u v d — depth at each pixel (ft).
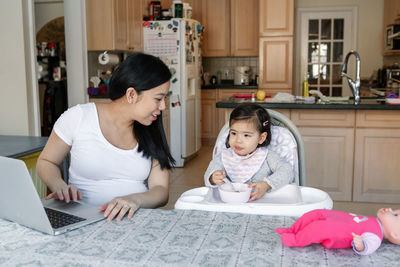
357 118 10.89
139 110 4.36
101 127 4.76
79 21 12.82
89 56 13.51
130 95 4.29
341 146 11.10
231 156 5.33
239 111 5.07
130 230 3.36
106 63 13.26
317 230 2.89
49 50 16.49
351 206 10.94
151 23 15.76
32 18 9.29
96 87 13.37
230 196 3.92
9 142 7.37
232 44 20.42
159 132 4.93
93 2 12.76
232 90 20.26
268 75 18.17
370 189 11.15
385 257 2.78
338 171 11.21
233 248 2.96
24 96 9.27
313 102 11.23
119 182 4.92
